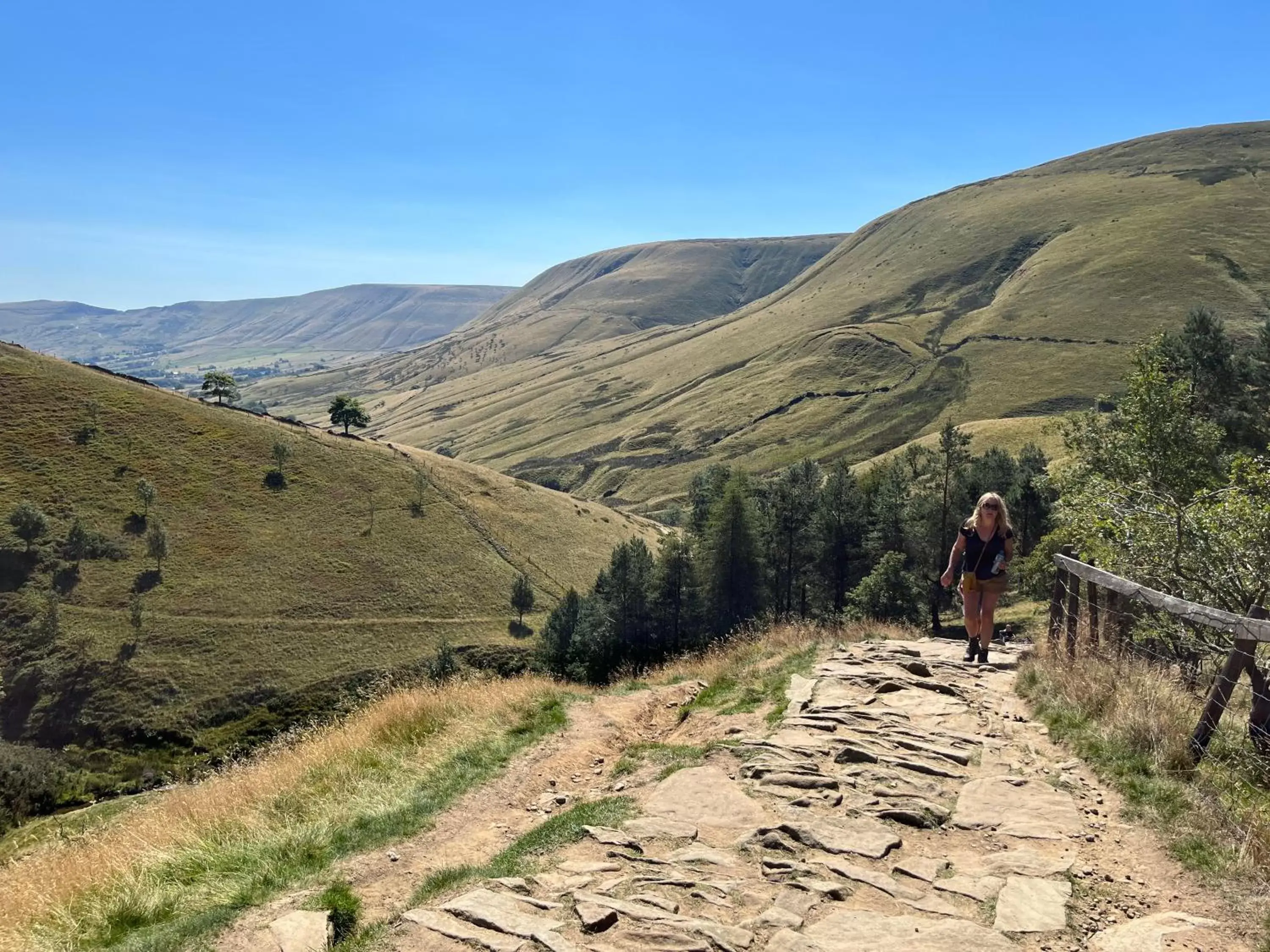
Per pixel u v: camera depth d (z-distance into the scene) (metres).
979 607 10.52
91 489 87.88
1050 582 36.50
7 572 74.38
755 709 9.28
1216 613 6.11
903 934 4.12
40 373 102.69
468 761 8.81
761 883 4.86
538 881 5.09
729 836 5.63
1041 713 7.83
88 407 99.44
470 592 87.56
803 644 12.70
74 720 63.06
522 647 79.50
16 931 6.04
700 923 4.33
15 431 92.44
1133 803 5.57
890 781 6.33
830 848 5.23
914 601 51.56
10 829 30.64
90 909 6.08
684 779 6.73
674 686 12.66
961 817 5.64
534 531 105.56
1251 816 5.02
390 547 91.50
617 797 6.76
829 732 7.66
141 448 96.44
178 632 72.75
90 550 78.94
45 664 66.56
